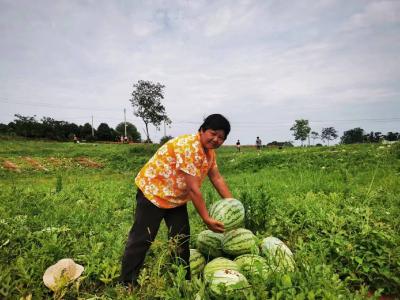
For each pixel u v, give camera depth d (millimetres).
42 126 72750
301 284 2719
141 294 2990
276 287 2697
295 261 3523
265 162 18859
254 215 4926
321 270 3119
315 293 2621
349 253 3887
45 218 6094
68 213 6605
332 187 8445
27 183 14438
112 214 6918
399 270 3676
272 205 5840
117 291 3117
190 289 2779
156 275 3088
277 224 4914
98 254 4176
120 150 37750
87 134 82188
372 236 4133
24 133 68375
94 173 21719
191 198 3422
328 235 4430
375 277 3682
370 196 6590
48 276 3428
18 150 37094
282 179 11070
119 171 23078
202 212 3428
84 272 3734
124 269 3529
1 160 26266
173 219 3717
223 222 3736
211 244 3947
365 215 4840
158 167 3525
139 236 3543
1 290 3129
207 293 2797
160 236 4719
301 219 5074
